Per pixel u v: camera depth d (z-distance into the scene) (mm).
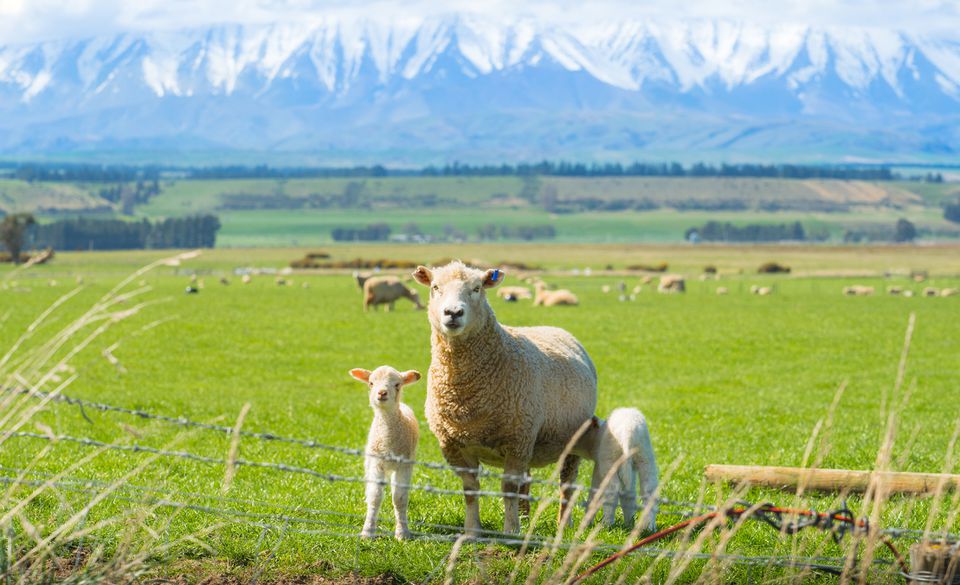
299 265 130125
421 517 10336
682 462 14180
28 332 6023
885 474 6031
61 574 7055
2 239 131000
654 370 31609
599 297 73312
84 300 61281
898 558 6402
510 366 9625
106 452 14023
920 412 21812
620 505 10109
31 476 10547
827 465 14242
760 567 7707
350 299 68000
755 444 16625
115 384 26734
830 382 28359
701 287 91062
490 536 9234
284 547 8500
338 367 32031
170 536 8477
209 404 21750
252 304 61688
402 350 37094
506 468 9750
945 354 37031
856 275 116750
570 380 10508
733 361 34344
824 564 6992
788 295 78438
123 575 6609
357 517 10148
